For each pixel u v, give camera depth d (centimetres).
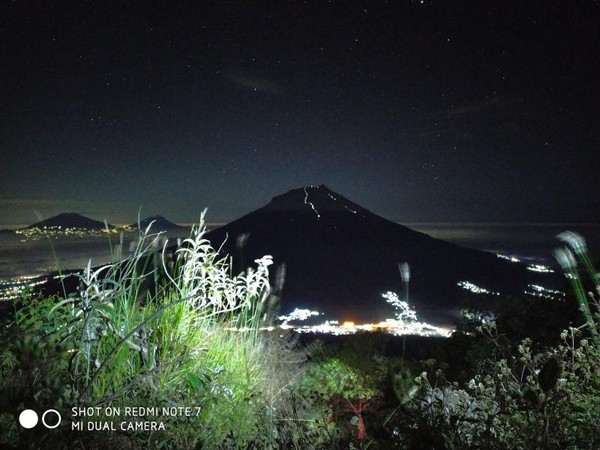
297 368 453
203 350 367
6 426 215
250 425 306
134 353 347
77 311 329
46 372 205
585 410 258
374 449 220
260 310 434
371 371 496
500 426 252
